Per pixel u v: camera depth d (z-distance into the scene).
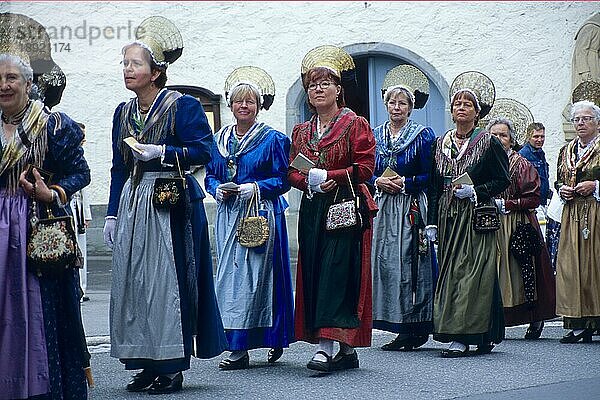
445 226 10.38
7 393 6.89
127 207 8.36
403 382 8.86
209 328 8.45
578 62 22.16
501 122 12.08
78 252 7.14
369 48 21.69
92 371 9.73
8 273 6.96
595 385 8.68
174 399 8.22
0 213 7.04
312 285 9.27
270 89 10.41
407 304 10.83
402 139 11.02
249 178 10.05
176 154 8.30
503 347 11.05
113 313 8.34
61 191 7.14
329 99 9.34
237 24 21.48
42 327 6.97
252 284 9.76
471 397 8.19
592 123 11.55
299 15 21.59
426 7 21.75
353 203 9.16
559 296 11.55
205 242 8.48
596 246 11.46
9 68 7.07
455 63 21.88
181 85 21.42
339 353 9.55
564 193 11.54
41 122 7.16
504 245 11.85
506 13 21.92
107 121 21.20
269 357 10.05
